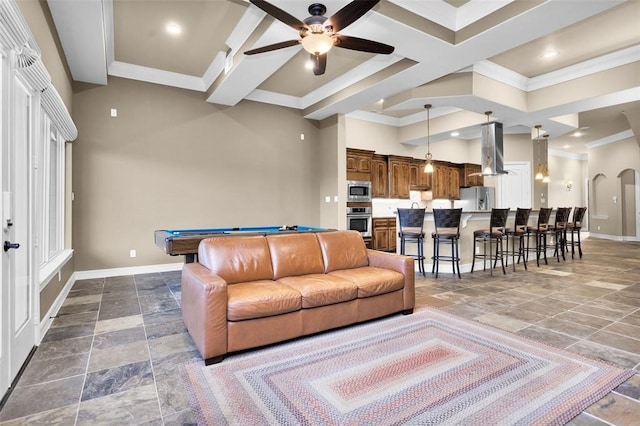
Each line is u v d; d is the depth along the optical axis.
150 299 3.76
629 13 3.59
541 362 2.22
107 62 4.48
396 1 3.22
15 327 2.09
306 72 5.16
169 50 4.51
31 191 2.42
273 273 3.03
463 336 2.67
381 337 2.67
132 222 5.06
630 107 6.54
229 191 5.80
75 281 4.58
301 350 2.44
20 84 2.31
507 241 5.61
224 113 5.76
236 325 2.32
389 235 7.43
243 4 3.46
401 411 1.70
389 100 5.50
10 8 1.72
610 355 2.33
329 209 6.50
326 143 6.59
